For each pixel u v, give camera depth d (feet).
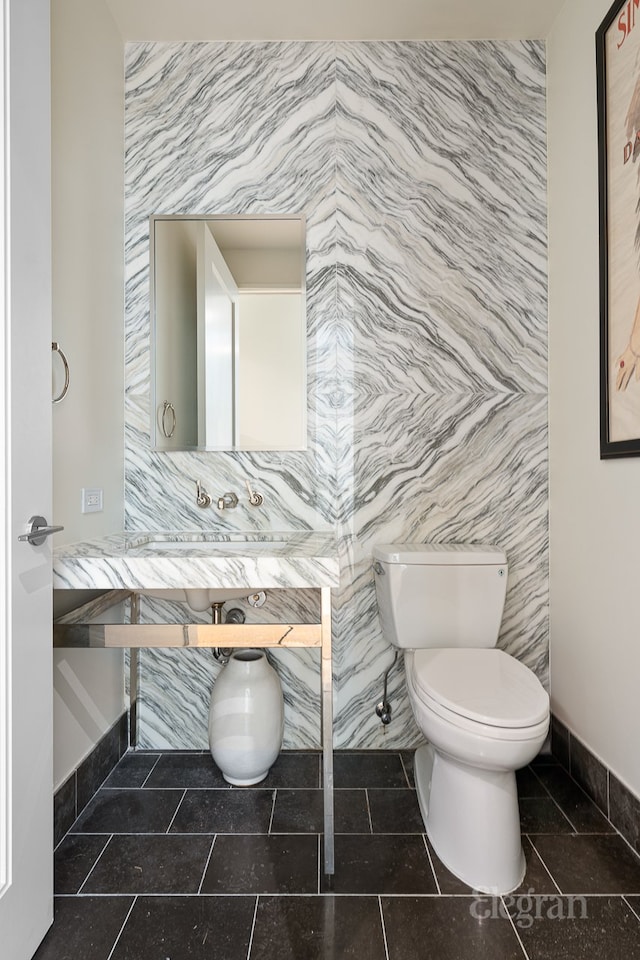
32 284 3.67
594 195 5.38
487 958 3.60
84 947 3.68
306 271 6.46
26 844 3.52
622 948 3.67
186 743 6.42
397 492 6.42
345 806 5.28
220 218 6.45
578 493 5.73
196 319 6.47
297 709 6.41
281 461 6.46
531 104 6.47
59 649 4.97
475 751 4.05
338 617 6.40
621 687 4.94
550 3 5.95
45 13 3.83
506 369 6.46
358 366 6.42
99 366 5.80
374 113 6.44
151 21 6.15
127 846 4.68
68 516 5.16
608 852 4.62
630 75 4.68
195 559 4.26
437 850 4.58
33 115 3.68
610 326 5.02
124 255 6.46
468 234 6.44
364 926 3.84
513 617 6.44
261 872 4.35
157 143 6.47
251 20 6.14
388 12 6.04
